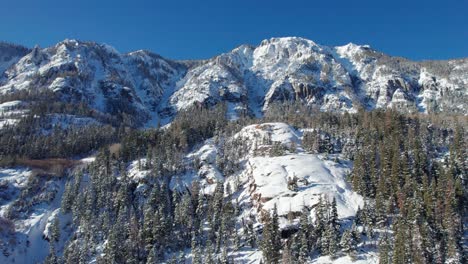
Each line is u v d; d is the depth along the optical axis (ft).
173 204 508.53
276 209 416.26
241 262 379.76
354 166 498.69
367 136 586.04
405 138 564.30
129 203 501.15
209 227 450.30
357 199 459.73
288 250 360.07
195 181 546.26
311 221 414.62
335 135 653.30
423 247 335.88
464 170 474.90
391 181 444.14
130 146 652.07
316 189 472.85
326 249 363.97
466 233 391.24
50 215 508.12
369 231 377.71
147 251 415.85
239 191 529.04
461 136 550.77
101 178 539.70
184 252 419.95
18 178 574.15
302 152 611.47
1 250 438.40
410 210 379.55
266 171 526.98
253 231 425.69
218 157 610.24
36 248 460.55
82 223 463.42
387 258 324.39
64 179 591.78
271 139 650.02
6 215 492.95
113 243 403.34
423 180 431.43
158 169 563.89
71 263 407.64
